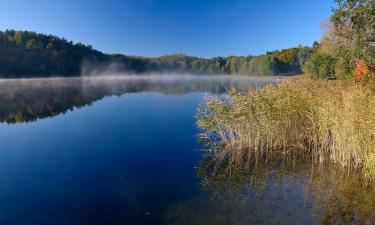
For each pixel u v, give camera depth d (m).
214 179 10.01
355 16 14.98
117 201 8.62
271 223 7.07
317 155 11.85
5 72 95.50
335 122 10.80
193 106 28.47
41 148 14.29
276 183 9.44
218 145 13.88
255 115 12.49
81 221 7.55
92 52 149.38
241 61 145.88
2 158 12.76
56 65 114.25
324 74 30.89
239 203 8.13
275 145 12.93
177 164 11.74
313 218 7.26
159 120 21.25
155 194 9.01
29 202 8.65
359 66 17.80
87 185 9.81
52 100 34.19
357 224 6.96
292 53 111.31
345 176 9.78
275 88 15.27
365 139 9.75
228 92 13.84
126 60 167.88
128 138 16.12
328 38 35.38
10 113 24.69
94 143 15.14
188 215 7.62
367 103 10.13
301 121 13.12
